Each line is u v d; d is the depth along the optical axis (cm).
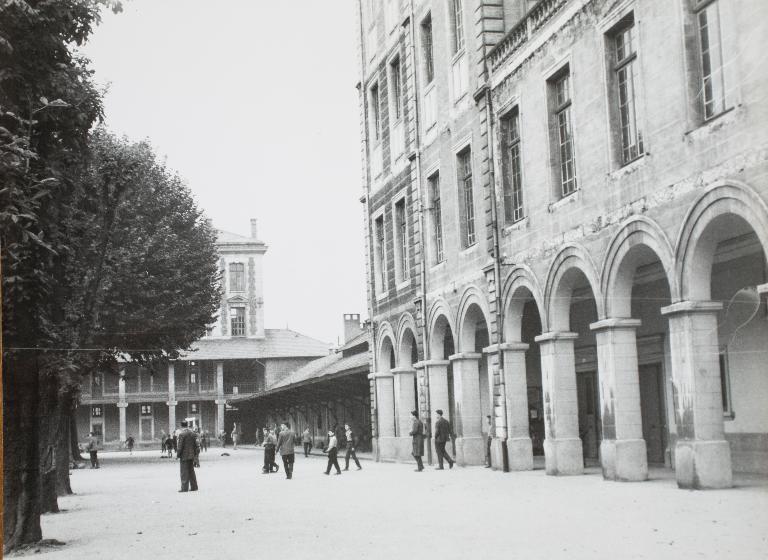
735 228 1512
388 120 3425
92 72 1672
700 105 1520
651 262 1953
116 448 8431
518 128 2297
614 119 1809
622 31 1802
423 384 3005
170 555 1168
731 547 970
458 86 2650
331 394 5000
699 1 1515
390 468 2966
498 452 2366
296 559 1063
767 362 1700
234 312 8688
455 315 2720
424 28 3025
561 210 2017
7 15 1302
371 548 1118
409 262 3150
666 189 1598
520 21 2181
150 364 4481
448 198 2769
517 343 2333
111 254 2356
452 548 1074
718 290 1758
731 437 1827
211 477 3112
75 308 2167
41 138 1507
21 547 1316
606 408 1822
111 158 2302
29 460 1359
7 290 1335
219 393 8406
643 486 1666
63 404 2439
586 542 1053
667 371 2130
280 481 2675
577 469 2059
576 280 2109
